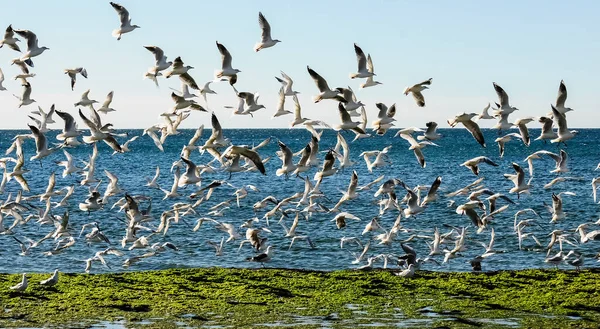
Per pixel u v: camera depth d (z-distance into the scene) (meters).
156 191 74.06
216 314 27.39
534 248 41.41
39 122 36.44
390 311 27.89
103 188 74.88
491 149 165.62
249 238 35.31
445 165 109.00
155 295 29.45
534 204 61.34
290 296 29.55
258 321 26.67
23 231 46.59
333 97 32.78
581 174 93.50
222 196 69.31
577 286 30.58
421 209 33.94
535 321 26.77
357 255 40.25
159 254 40.22
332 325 26.27
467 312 27.75
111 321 26.56
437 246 35.72
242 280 31.48
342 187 77.31
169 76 32.38
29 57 33.69
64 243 38.41
